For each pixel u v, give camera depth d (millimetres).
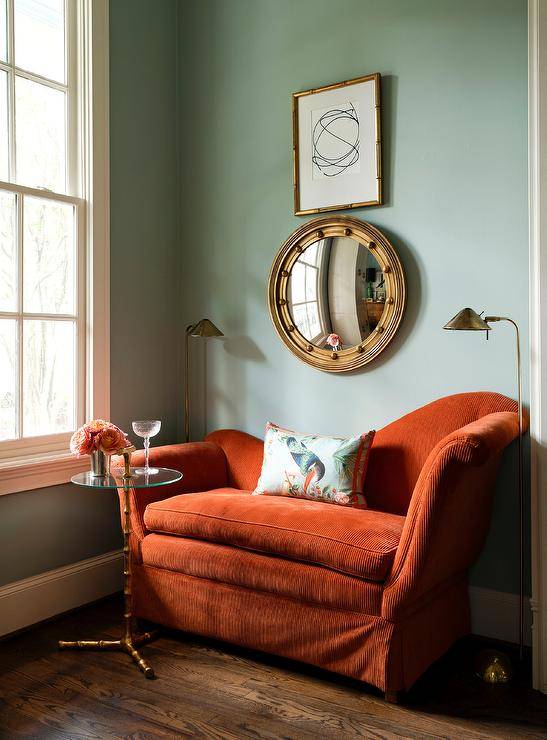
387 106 3398
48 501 3344
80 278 3545
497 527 3131
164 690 2602
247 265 3912
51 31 3426
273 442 3373
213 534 2896
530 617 3047
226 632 2873
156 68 3988
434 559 2525
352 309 3490
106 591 3660
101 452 2943
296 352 3674
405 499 3158
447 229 3244
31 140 3318
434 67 3270
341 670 2584
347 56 3533
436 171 3270
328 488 3117
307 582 2627
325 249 3574
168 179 4098
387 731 2320
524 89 3047
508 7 3082
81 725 2354
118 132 3725
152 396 3986
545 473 2666
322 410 3639
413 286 3336
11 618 3135
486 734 2311
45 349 3385
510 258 3090
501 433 2545
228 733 2303
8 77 3203
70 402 3523
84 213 3559
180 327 4164
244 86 3904
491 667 2707
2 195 3172
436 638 2793
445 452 2391
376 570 2467
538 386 2688
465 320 2730
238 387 3951
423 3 3299
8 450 3197
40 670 2766
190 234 4129
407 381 3365
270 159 3814
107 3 3602
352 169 3488
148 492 3250
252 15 3865
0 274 3174
